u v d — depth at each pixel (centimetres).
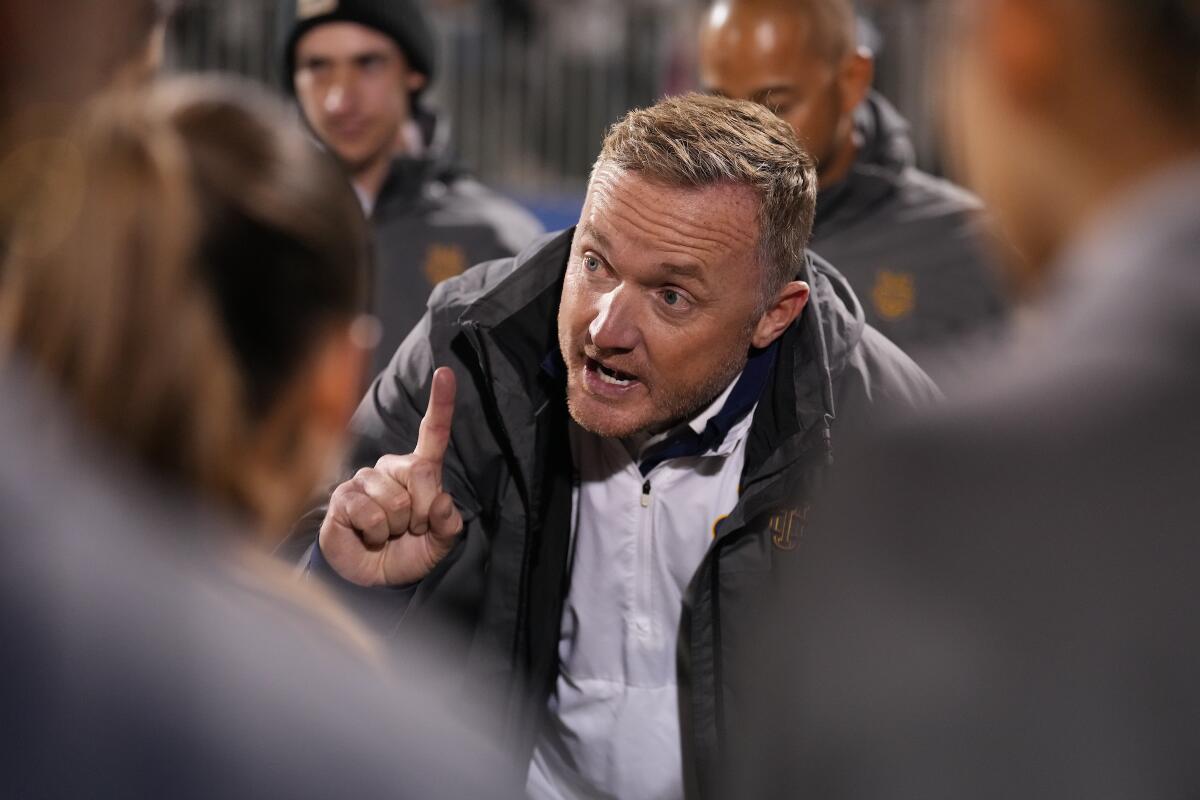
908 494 122
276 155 122
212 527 115
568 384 292
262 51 953
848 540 125
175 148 117
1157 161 125
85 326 112
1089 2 123
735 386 300
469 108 1110
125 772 100
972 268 554
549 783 329
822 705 122
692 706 303
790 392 299
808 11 485
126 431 112
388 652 122
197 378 114
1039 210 132
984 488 119
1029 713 114
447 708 121
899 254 557
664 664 313
